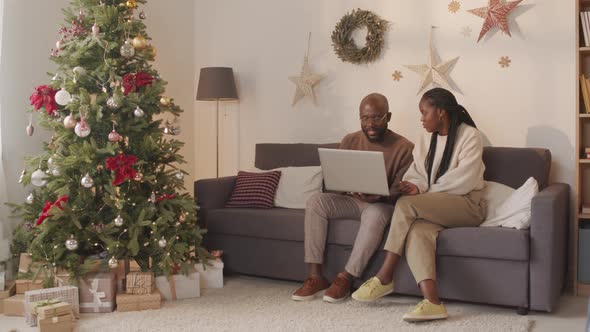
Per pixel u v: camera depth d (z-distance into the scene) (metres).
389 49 3.93
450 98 3.16
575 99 3.41
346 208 3.20
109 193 2.99
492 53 3.63
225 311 2.87
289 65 4.32
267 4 4.38
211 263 3.33
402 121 3.92
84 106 2.86
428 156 3.22
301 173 3.71
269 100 4.41
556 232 2.78
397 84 3.92
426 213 2.88
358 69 4.05
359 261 3.00
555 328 2.62
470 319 2.72
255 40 4.44
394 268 2.89
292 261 3.31
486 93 3.66
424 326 2.62
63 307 2.56
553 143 3.50
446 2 3.75
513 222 2.84
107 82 3.03
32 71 3.44
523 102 3.56
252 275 3.62
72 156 2.86
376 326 2.62
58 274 2.90
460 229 2.84
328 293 2.99
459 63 3.72
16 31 3.35
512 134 3.60
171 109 3.26
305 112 4.27
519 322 2.67
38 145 3.45
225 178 3.78
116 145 2.91
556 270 2.83
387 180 3.02
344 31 4.01
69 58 3.04
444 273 2.89
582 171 3.43
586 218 3.27
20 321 2.76
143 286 2.92
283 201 3.64
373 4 3.98
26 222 3.14
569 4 3.42
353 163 2.97
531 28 3.53
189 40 4.64
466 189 3.03
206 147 4.70
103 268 2.95
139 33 3.18
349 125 4.12
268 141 4.43
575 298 3.14
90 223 3.01
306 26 4.23
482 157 3.35
